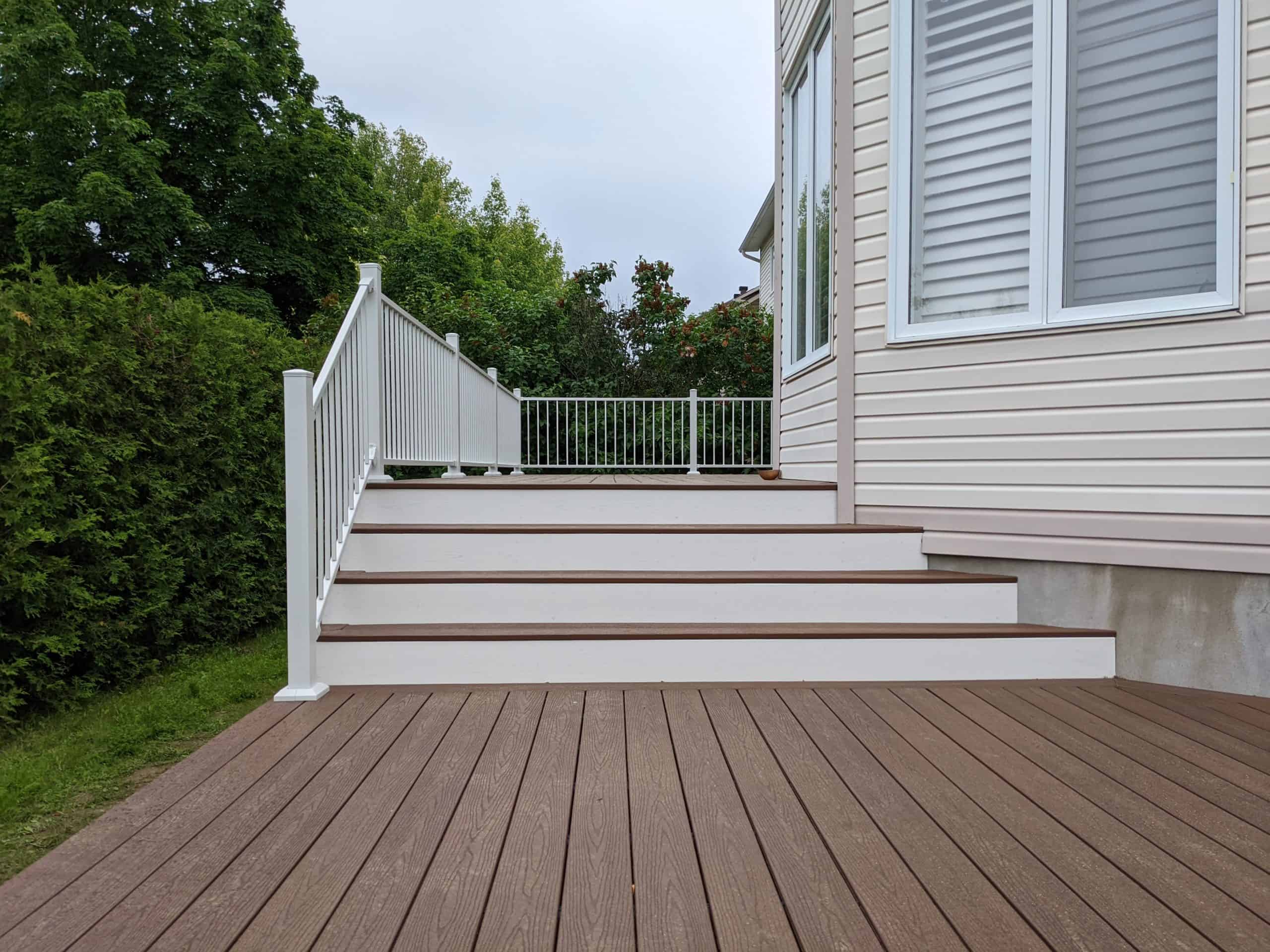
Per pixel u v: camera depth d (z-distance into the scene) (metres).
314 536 2.93
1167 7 3.12
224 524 4.40
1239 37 2.92
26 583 3.01
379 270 3.78
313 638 2.88
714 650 3.03
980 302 3.53
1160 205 3.14
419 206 32.16
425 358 4.57
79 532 3.32
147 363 3.86
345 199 15.80
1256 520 2.90
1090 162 3.28
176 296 12.66
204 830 1.78
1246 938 1.34
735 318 11.74
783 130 5.64
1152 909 1.44
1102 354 3.19
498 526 3.59
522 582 3.25
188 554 4.07
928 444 3.61
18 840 1.94
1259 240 2.90
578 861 1.63
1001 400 3.41
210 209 14.91
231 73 14.20
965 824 1.80
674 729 2.48
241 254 14.16
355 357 3.53
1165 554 3.05
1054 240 3.31
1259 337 2.90
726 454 9.24
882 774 2.11
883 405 3.75
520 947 1.33
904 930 1.36
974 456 3.48
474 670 2.99
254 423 4.61
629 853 1.67
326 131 15.24
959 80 3.56
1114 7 3.21
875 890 1.50
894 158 3.69
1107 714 2.67
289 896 1.49
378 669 2.97
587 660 3.01
